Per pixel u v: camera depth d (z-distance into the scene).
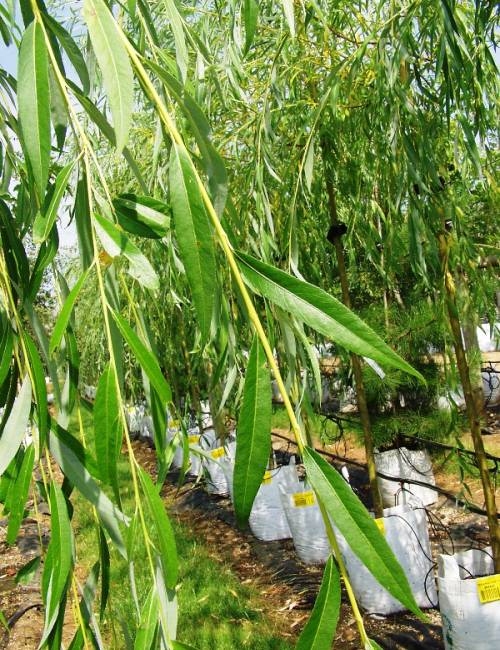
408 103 1.58
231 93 2.07
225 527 4.16
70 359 0.73
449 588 1.97
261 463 0.43
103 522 0.62
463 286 2.14
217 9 1.94
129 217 0.60
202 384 4.07
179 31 0.67
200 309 0.45
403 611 2.59
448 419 3.62
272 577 3.25
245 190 2.12
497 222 2.60
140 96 2.52
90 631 0.64
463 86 1.55
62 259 3.58
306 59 2.06
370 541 0.40
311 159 1.66
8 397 0.65
